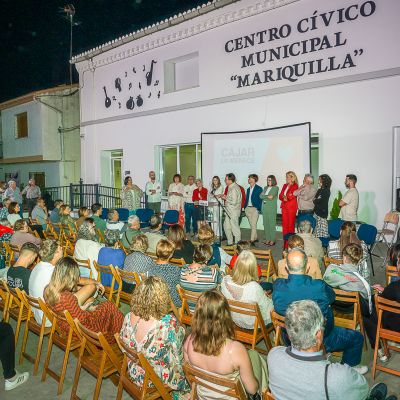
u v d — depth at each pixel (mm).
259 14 10328
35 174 19922
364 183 8930
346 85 9047
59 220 8836
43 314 3896
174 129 12820
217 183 10133
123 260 5340
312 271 4289
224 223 9695
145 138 13789
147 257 4750
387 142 8539
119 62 14398
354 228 5324
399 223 7859
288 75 9945
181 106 12469
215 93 11570
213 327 2359
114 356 3062
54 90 17812
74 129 18297
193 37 11953
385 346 3967
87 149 16109
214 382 2344
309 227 5398
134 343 2836
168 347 2816
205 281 4090
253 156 10820
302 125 9742
